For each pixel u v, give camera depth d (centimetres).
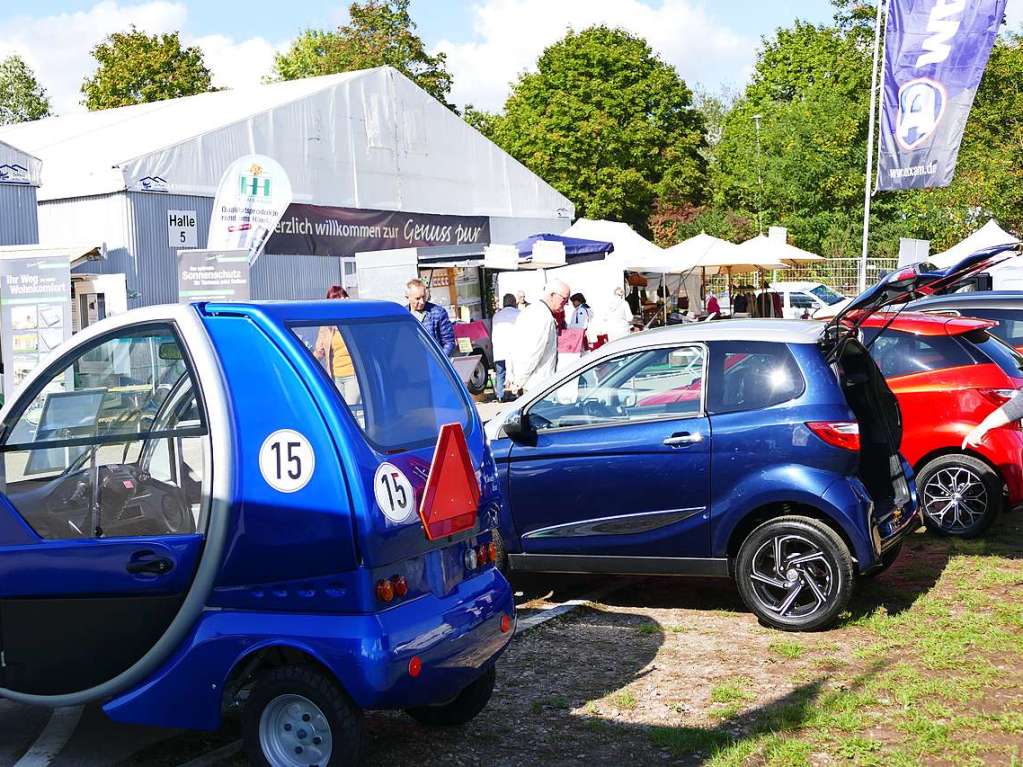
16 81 6228
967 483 867
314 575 430
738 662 601
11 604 477
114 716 457
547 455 714
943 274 640
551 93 5334
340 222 2308
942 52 1719
